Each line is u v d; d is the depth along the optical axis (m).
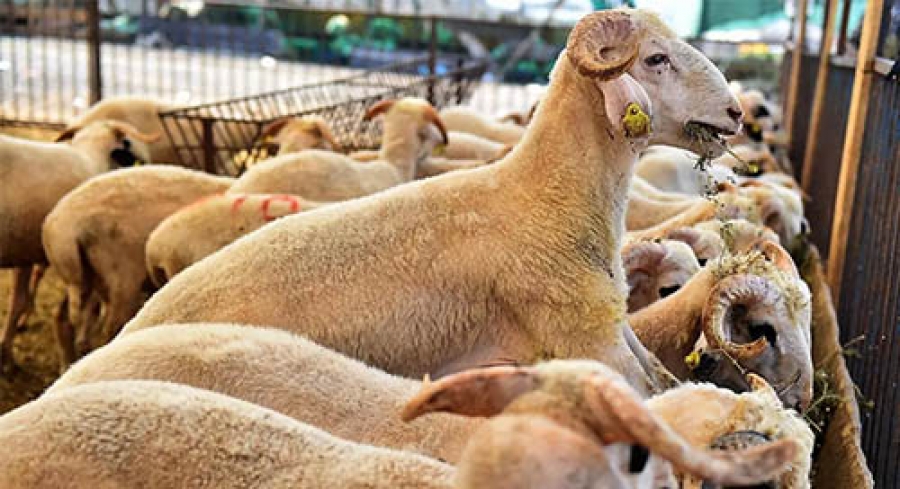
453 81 12.12
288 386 3.50
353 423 3.41
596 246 4.27
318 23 19.58
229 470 2.89
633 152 4.30
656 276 5.00
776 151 10.95
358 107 11.53
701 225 5.94
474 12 19.42
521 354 4.25
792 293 4.20
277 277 4.19
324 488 2.81
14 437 2.96
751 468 1.99
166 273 6.20
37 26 17.81
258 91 17.05
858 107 6.47
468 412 2.27
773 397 2.97
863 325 6.12
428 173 8.52
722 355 4.13
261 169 7.17
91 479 2.87
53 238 6.93
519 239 4.22
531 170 4.30
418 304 4.20
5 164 7.53
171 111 9.62
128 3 19.95
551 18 18.59
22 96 16.17
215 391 3.48
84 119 10.16
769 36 16.27
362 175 7.58
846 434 4.53
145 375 3.52
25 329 8.45
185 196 7.04
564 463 2.12
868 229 6.23
